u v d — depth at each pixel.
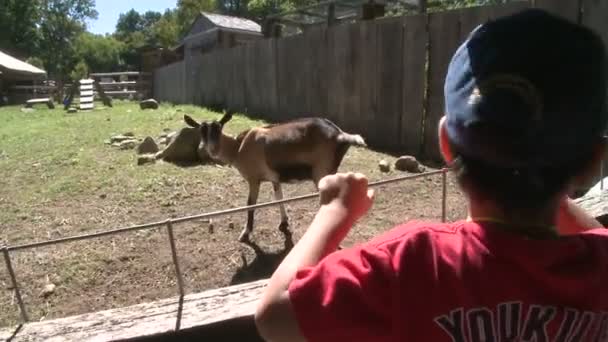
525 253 0.80
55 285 4.62
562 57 0.78
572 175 0.82
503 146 0.77
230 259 5.00
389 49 9.12
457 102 0.82
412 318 0.82
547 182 0.80
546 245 0.81
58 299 4.41
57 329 1.96
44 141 11.52
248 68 14.80
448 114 0.85
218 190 7.04
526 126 0.75
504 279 0.80
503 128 0.76
